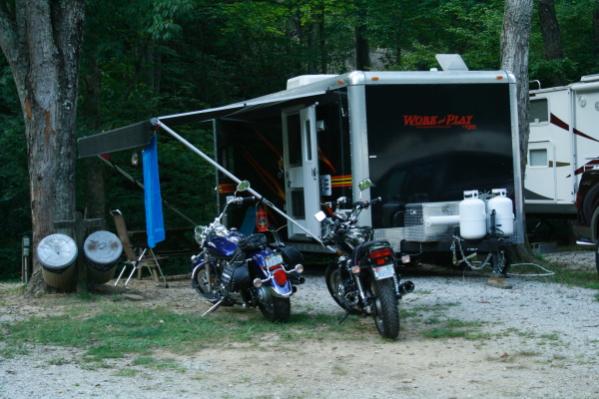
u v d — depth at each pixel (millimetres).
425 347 6715
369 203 7695
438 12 20031
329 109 10852
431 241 10094
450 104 10688
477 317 7914
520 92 11664
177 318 8195
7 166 14734
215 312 8586
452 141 10688
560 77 18938
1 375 6043
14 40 9992
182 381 5820
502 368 5961
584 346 6551
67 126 10000
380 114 10367
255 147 13180
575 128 14578
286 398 5355
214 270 8555
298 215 11773
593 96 14219
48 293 9836
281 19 20672
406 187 10445
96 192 15047
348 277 7539
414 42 20656
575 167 14625
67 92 10000
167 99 17828
